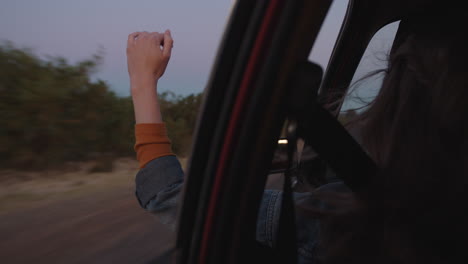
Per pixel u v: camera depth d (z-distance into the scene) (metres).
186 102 9.43
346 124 0.89
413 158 0.65
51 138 8.86
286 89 0.71
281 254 0.76
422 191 0.62
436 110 0.67
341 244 0.70
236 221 0.81
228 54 0.75
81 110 9.76
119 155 11.23
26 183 7.53
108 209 5.25
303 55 0.71
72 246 3.70
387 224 0.64
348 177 0.70
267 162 0.76
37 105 8.55
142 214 4.85
